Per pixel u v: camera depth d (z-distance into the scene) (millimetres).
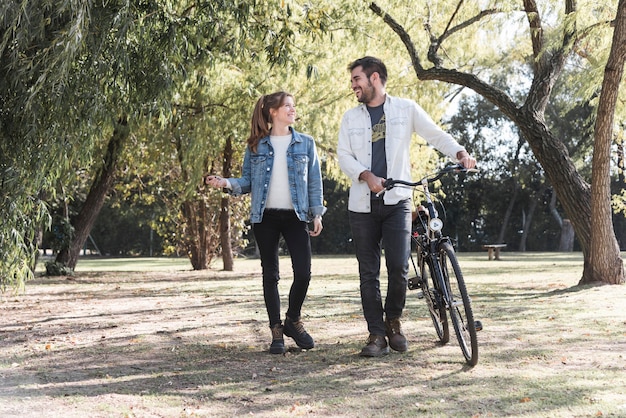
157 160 18547
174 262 32094
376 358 4766
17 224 7297
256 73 15102
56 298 10891
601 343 5230
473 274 16156
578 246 45688
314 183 5285
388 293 5004
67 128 6816
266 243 5176
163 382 4164
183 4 8742
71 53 5984
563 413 3275
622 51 9586
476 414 3297
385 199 4945
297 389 3910
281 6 8539
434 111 18453
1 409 3521
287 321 5211
